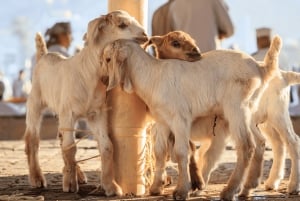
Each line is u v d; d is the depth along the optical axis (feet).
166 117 23.63
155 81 23.91
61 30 47.44
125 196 24.72
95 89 25.27
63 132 25.44
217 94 23.68
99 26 24.93
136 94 25.29
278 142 27.04
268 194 25.44
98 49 24.97
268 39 39.04
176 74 23.67
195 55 24.45
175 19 40.57
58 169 35.01
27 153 28.48
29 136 28.48
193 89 23.61
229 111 23.40
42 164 37.70
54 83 26.66
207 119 24.57
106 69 24.58
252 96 23.90
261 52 37.76
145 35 24.86
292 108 66.23
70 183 25.76
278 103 26.05
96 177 30.89
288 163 37.40
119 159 25.35
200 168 26.21
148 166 26.13
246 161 23.22
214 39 40.09
